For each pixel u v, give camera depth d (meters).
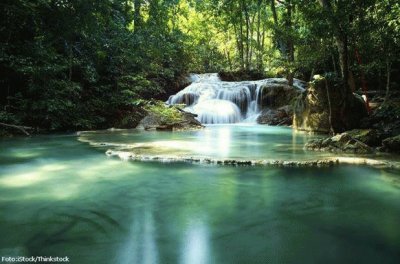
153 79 22.94
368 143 8.63
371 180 5.65
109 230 3.60
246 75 26.80
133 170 6.34
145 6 25.64
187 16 34.53
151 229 3.63
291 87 19.75
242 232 3.57
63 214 4.06
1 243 3.27
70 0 13.81
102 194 4.88
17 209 4.22
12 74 12.83
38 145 9.73
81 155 7.96
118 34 17.62
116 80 16.50
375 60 12.42
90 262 2.91
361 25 10.15
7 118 11.90
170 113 16.02
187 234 3.51
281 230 3.63
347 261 2.96
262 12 28.98
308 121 13.67
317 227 3.72
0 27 12.21
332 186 5.32
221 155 7.47
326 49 14.39
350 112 11.52
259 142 10.16
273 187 5.25
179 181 5.57
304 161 6.67
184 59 28.20
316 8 10.94
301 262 2.93
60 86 13.37
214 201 4.59
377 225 3.78
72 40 15.28
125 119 15.28
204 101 20.62
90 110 14.96
